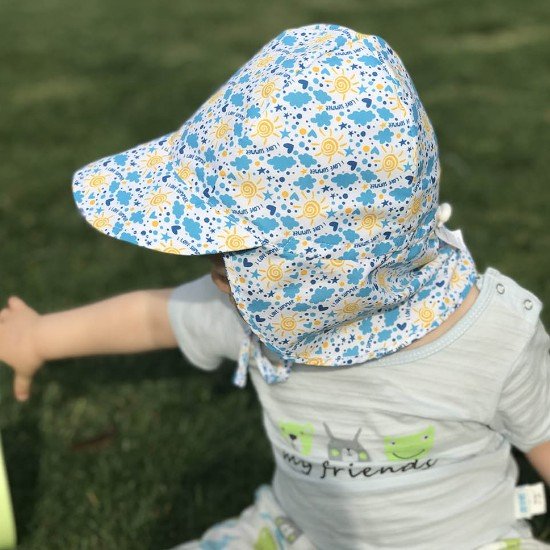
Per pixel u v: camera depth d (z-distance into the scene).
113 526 2.55
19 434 2.91
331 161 1.66
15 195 4.85
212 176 1.74
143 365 3.23
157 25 9.41
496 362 1.91
